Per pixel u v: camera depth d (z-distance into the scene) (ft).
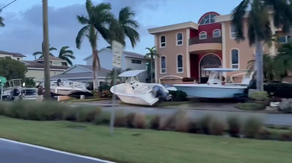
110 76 118.42
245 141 31.12
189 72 126.11
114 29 112.78
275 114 55.11
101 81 147.64
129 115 42.55
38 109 51.62
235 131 35.09
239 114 36.83
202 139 32.07
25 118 53.36
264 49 97.91
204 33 129.29
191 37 128.98
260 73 71.82
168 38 132.77
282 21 70.69
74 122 47.32
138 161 23.08
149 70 151.53
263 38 70.08
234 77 113.29
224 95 76.59
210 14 131.03
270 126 38.91
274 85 73.26
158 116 41.32
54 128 40.60
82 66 160.66
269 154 24.85
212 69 80.48
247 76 87.97
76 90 108.37
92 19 110.83
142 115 41.86
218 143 29.91
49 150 28.19
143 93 78.84
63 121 48.49
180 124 37.86
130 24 125.49
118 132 36.55
